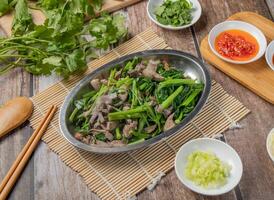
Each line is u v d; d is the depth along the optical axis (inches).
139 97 31.7
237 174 27.8
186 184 27.5
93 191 29.0
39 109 33.2
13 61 36.4
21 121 32.3
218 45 34.8
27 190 29.5
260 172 29.0
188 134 30.9
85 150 29.3
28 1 39.9
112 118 30.6
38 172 30.1
